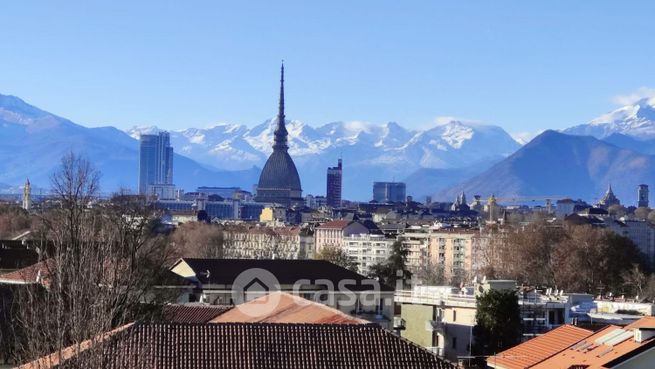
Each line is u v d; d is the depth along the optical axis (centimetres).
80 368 8331
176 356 9225
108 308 9325
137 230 16088
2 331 11150
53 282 9706
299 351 9450
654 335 11106
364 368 9344
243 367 9188
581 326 14350
